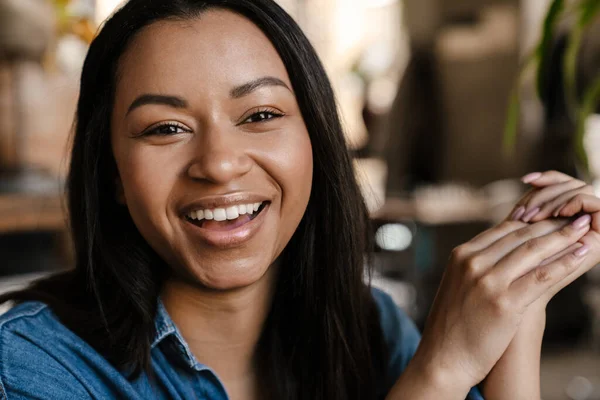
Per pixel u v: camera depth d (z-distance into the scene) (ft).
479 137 11.82
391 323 3.22
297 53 2.40
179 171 2.23
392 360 3.11
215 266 2.28
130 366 2.46
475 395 2.58
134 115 2.23
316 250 2.77
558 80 9.07
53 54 6.83
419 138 12.09
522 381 2.54
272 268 2.69
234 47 2.24
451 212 8.32
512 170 11.34
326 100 2.55
